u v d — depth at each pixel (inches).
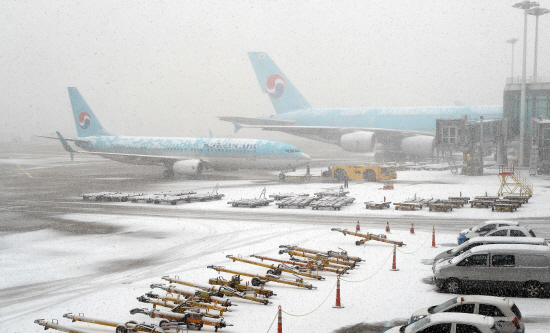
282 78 3887.8
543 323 669.3
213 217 1604.3
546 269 778.8
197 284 809.5
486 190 2079.2
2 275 962.1
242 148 2694.4
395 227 1398.9
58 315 737.6
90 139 3137.3
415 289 836.0
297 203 1770.4
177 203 1924.2
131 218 1595.7
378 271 953.5
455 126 2559.1
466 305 595.8
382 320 694.5
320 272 965.2
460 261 808.3
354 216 1593.3
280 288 861.2
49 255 1118.4
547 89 2770.7
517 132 2901.1
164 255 1106.7
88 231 1389.0
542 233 1251.2
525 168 2864.2
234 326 678.5
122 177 3026.6
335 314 721.6
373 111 3511.3
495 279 793.6
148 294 763.4
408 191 2105.1
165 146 2896.2
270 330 662.5
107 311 744.3
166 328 660.1
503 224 1112.2
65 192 2297.0
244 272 913.5
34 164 4377.5
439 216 1567.4
